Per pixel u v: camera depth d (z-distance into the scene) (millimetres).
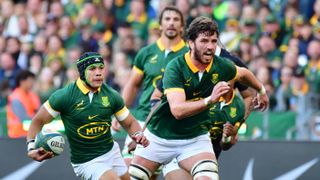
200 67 19469
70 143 20875
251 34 36125
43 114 20406
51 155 20297
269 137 28859
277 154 27219
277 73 33312
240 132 28703
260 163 27219
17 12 40031
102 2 39594
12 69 36438
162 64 24016
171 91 19359
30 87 29734
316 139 28406
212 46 19016
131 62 35781
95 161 20703
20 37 39500
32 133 20547
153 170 20969
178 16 23906
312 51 34688
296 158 27203
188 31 19344
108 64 35906
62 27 38562
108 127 20750
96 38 37969
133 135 20703
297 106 29781
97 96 20438
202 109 18812
